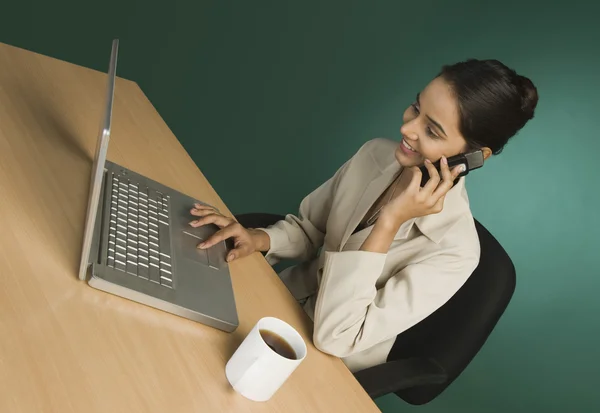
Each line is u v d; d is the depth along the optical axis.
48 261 1.09
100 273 1.07
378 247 1.36
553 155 3.54
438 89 1.40
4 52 1.76
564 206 3.55
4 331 0.93
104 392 0.91
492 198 3.57
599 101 3.50
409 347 1.62
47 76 1.74
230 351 1.11
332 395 1.15
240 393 1.02
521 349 3.29
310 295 1.81
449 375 1.56
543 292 3.50
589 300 3.51
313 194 1.89
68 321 1.00
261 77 3.56
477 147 1.43
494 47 3.57
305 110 3.60
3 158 1.30
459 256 1.51
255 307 1.27
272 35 3.58
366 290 1.34
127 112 1.78
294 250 1.81
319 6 3.57
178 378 1.00
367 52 3.63
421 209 1.36
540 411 3.05
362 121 3.66
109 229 1.19
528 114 1.43
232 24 3.55
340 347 1.29
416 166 1.51
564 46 3.50
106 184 1.33
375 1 3.58
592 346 3.42
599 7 3.45
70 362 0.93
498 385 3.08
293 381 1.13
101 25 3.35
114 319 1.04
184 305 1.12
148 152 1.63
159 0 3.46
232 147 3.40
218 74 3.51
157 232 1.29
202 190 1.59
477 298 1.60
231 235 1.41
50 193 1.25
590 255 3.54
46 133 1.46
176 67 3.45
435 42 3.61
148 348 1.02
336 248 1.74
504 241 3.55
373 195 1.67
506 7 3.54
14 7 3.21
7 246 1.08
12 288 1.00
